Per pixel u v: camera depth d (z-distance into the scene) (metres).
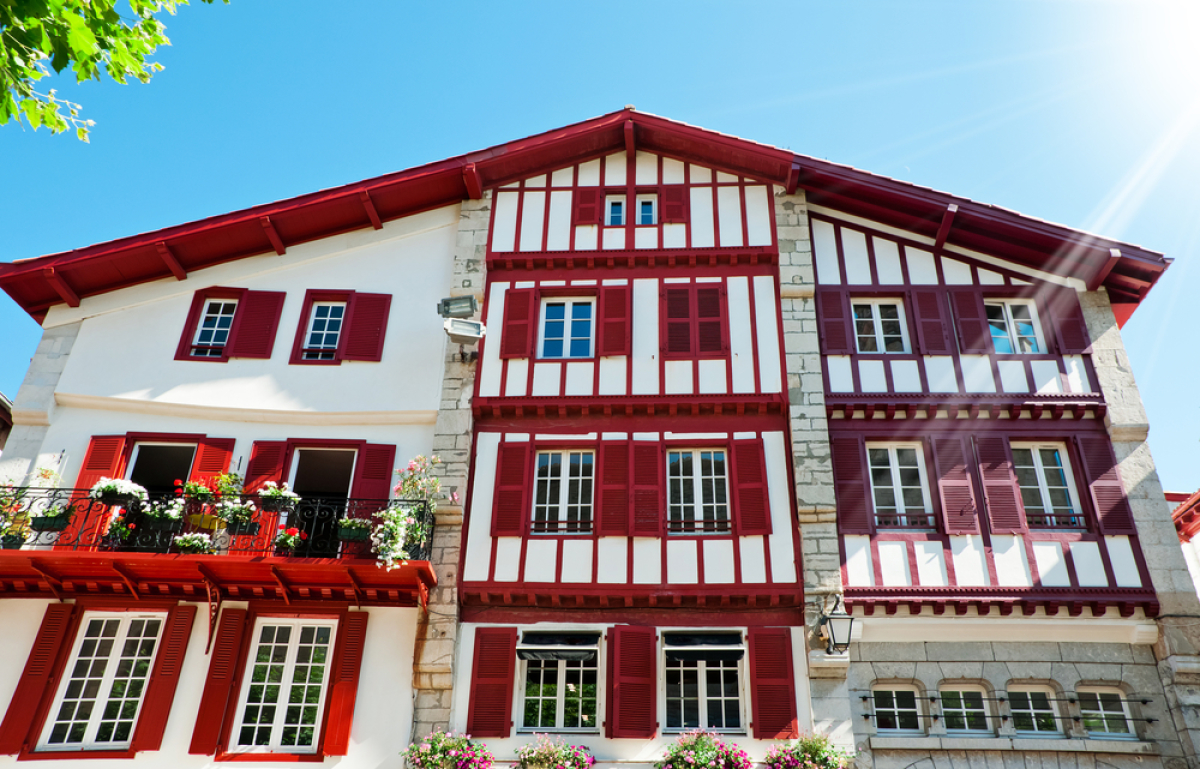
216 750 10.95
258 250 14.64
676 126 14.81
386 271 14.55
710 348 13.48
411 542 11.59
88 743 11.12
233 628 11.66
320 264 14.65
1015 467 12.73
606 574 11.88
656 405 12.94
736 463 12.59
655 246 14.38
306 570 11.27
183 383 13.50
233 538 11.62
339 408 13.27
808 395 12.91
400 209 15.02
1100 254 13.45
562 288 14.14
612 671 11.44
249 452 13.05
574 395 13.12
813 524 12.02
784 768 10.47
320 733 11.23
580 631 11.74
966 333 13.60
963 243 14.30
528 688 11.55
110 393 13.38
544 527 12.37
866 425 12.87
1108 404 12.82
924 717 11.26
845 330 13.65
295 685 11.55
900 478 12.67
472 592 11.83
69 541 11.59
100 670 11.56
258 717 11.33
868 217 14.62
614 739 11.05
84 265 13.80
